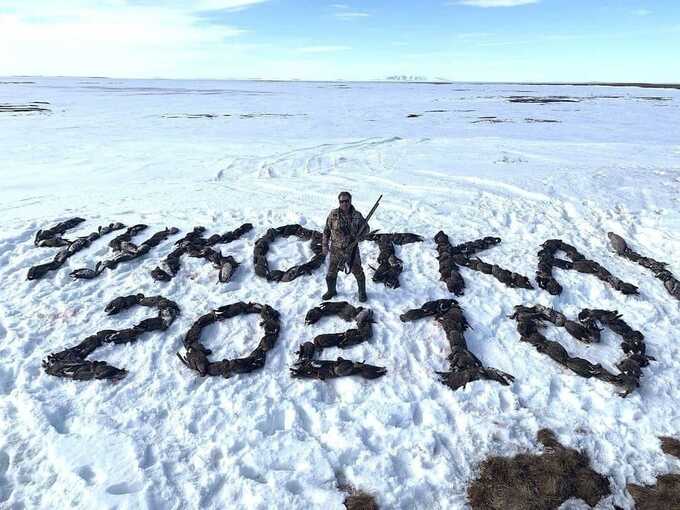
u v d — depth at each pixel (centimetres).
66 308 733
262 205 1193
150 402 550
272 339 653
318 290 785
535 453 478
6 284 801
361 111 4347
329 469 457
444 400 555
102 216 1104
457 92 8888
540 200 1190
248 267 859
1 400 545
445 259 867
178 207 1177
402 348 642
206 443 492
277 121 3397
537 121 3322
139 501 418
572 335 671
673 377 596
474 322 701
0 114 3584
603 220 1061
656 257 909
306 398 557
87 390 564
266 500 424
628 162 1622
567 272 841
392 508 423
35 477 446
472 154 1845
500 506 421
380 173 1546
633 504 426
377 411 534
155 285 800
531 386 575
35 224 1033
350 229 698
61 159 1869
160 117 3638
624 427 509
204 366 593
